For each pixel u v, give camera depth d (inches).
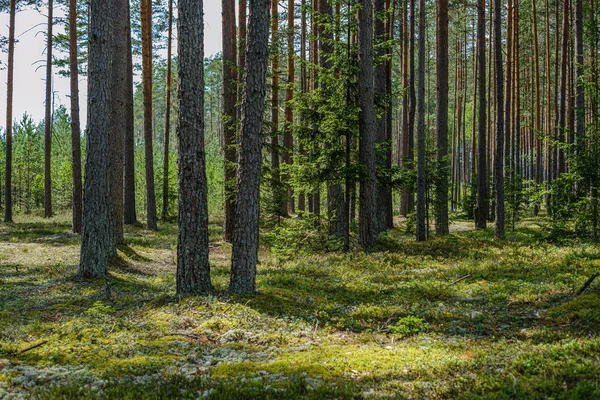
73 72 933.2
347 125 642.2
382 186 778.8
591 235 597.3
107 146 526.9
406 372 230.5
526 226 1013.8
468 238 805.2
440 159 861.2
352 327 333.7
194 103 388.5
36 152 1934.1
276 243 718.5
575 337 264.2
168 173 1411.2
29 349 263.9
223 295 383.2
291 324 328.5
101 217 519.5
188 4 384.2
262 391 197.6
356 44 709.9
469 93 2301.9
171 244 870.4
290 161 1138.0
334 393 196.2
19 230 970.7
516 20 1284.4
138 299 416.2
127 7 1058.1
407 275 526.6
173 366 243.0
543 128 1628.9
